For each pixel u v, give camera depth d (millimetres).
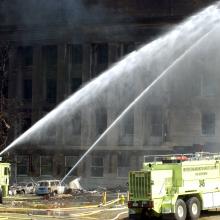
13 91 155875
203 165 62000
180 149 139125
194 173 61031
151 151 142250
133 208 59312
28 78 156250
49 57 155500
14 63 156625
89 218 61812
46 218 61719
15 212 69562
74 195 107938
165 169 60125
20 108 153625
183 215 59375
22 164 149375
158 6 144125
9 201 90000
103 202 80062
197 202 60844
